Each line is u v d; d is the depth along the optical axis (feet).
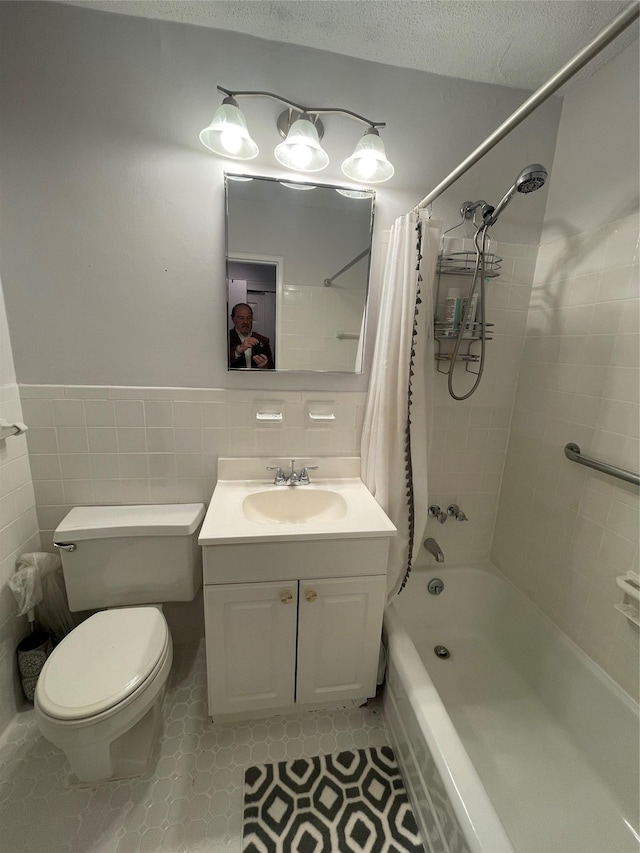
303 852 3.19
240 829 3.33
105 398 4.42
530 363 5.12
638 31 3.58
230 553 3.59
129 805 3.47
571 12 3.50
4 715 4.07
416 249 3.97
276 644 3.93
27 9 3.52
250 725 4.24
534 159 4.72
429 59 4.14
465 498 5.67
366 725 4.29
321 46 4.01
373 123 3.94
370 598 3.98
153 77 3.81
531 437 5.10
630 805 3.42
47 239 3.96
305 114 3.85
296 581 3.79
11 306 4.04
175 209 4.11
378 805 3.53
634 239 3.72
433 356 4.68
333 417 4.78
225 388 4.64
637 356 3.71
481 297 4.43
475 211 4.66
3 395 4.01
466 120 4.51
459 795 2.67
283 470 4.90
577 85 4.36
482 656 5.22
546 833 3.25
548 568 4.83
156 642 3.77
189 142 4.00
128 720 3.28
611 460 3.99
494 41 3.87
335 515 4.50
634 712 3.56
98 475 4.63
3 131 3.68
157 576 4.46
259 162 4.18
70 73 3.69
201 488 4.90
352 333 4.73
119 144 3.89
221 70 3.91
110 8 3.60
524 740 4.08
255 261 4.35
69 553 4.21
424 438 4.36
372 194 4.42
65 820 3.36
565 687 4.27
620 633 3.86
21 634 4.37
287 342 4.61
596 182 4.13
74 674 3.38
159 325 4.35
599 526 4.12
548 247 4.81
